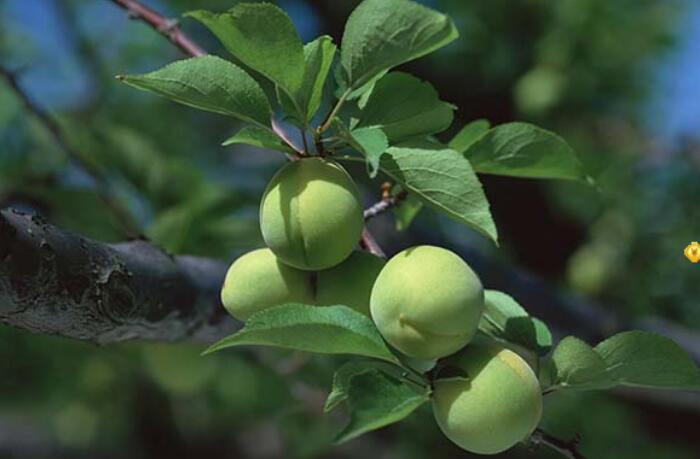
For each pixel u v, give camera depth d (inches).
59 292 27.7
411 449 58.2
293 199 26.4
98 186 40.3
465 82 73.2
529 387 26.0
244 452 79.3
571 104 69.7
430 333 25.7
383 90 27.3
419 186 26.7
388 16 26.1
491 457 56.2
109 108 59.4
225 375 57.1
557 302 46.6
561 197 67.0
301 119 27.1
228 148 64.3
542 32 71.2
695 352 47.9
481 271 46.9
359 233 26.7
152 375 51.8
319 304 27.2
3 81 49.3
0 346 59.5
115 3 36.5
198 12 25.9
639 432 63.5
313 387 47.4
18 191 44.1
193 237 41.9
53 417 78.9
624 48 69.8
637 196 63.4
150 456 76.7
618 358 26.9
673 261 60.6
